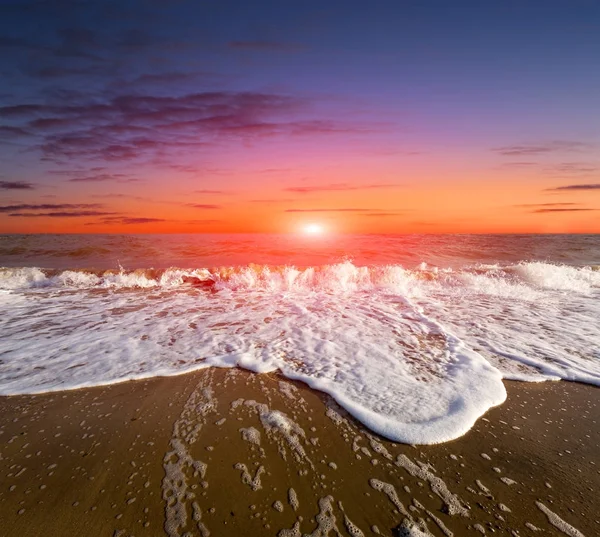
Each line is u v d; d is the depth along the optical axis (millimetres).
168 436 2648
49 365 3924
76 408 3045
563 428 2766
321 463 2361
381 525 1887
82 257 13211
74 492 2104
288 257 13156
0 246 15531
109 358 4125
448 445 2531
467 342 4617
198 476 2234
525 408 3039
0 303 6840
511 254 14586
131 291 8031
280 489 2133
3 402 3135
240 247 15812
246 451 2479
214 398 3215
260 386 3443
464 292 7824
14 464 2340
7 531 1843
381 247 16031
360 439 2611
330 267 9188
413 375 3609
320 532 1837
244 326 5371
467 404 3027
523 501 2047
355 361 3992
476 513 1966
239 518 1922
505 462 2373
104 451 2473
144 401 3164
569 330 5105
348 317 5848
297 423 2816
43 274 8906
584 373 3684
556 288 8172
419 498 2070
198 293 7840
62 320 5699
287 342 4637
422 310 6293
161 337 4867
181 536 1806
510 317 5824
